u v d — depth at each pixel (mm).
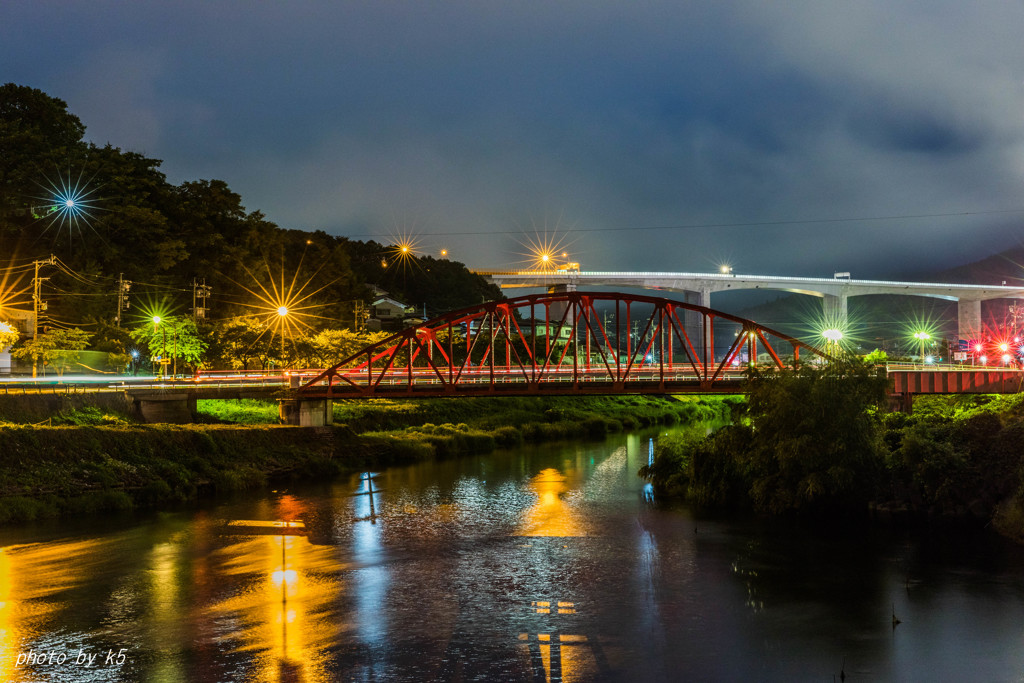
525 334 159375
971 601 35000
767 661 29250
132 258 102375
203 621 32875
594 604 35156
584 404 124625
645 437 100688
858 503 49938
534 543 45094
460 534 47250
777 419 50281
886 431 52688
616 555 42531
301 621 33031
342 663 29031
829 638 31266
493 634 31812
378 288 176000
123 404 70438
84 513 50094
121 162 105062
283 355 97938
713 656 29688
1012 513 44594
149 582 37625
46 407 62062
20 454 51188
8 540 43844
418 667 28734
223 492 58625
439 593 36625
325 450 72812
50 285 91812
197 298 107250
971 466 47938
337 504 55375
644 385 74000
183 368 93250
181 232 109938
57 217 94938
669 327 80938
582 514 52250
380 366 102312
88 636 31188
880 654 29766
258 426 72125
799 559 41156
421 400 104688
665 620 33250
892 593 36094
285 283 130125
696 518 50469
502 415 108250
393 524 49688
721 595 36094
